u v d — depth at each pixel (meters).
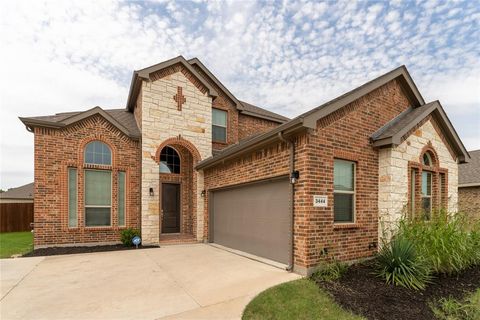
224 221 10.13
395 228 7.00
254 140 7.29
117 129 10.70
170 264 7.17
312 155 6.11
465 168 16.94
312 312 4.13
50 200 9.52
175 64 11.69
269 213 7.43
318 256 6.01
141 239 10.28
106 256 8.27
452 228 6.45
